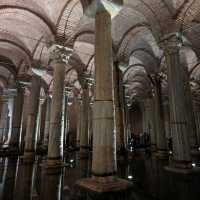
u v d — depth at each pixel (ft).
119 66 41.63
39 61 47.32
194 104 74.64
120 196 15.87
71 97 96.58
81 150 51.75
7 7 34.04
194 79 60.13
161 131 49.52
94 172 17.99
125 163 36.22
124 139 38.88
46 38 37.60
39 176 25.93
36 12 35.88
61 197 16.79
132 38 43.29
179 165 28.32
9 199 16.43
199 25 37.09
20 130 58.59
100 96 19.17
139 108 128.77
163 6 32.40
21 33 44.01
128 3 34.37
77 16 35.63
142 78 79.00
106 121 18.51
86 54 54.60
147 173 27.20
